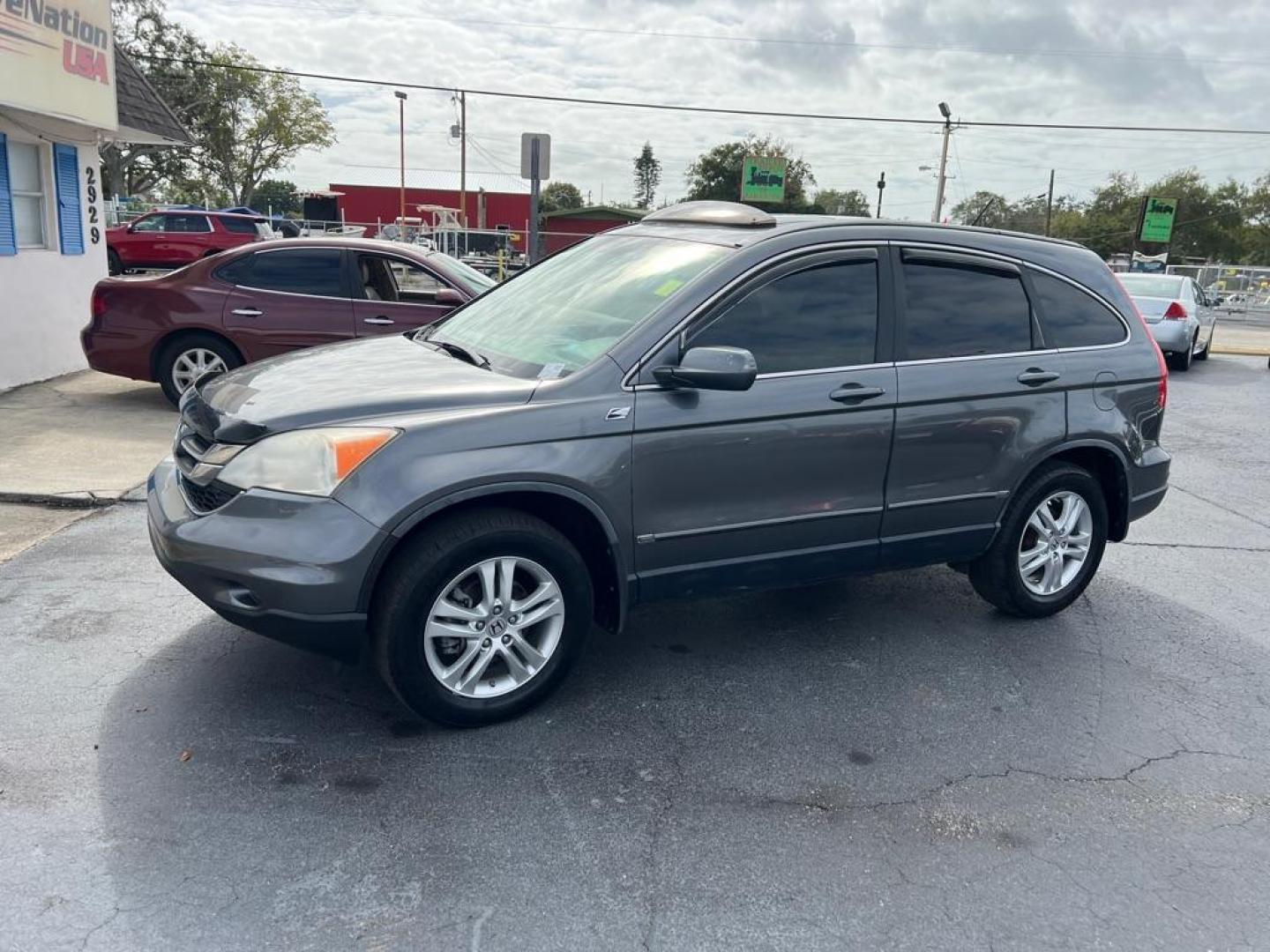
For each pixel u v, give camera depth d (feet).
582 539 12.75
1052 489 15.84
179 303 27.43
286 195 282.36
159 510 12.10
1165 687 14.47
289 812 10.32
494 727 12.27
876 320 14.06
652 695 13.39
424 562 11.23
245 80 178.91
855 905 9.41
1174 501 25.53
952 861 10.15
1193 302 54.44
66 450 23.75
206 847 9.69
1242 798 11.62
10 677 12.80
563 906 9.16
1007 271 15.40
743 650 15.01
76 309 34.88
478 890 9.32
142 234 82.84
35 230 33.06
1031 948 8.96
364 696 12.84
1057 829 10.82
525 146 37.32
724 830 10.45
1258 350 72.38
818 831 10.53
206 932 8.57
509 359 13.23
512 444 11.53
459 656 11.99
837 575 14.38
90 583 16.02
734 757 11.91
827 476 13.66
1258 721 13.55
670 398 12.39
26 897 8.84
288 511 10.89
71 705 12.18
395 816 10.36
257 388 12.63
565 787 11.07
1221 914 9.55
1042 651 15.52
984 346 14.99
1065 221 294.87
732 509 13.09
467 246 104.22
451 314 16.21
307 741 11.69
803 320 13.50
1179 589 18.76
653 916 9.11
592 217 159.43
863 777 11.65
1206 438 34.24
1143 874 10.10
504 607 11.94
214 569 11.00
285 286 27.89
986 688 14.08
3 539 17.92
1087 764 12.19
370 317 28.02
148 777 10.77
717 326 12.85
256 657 13.71
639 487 12.34
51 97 29.91
